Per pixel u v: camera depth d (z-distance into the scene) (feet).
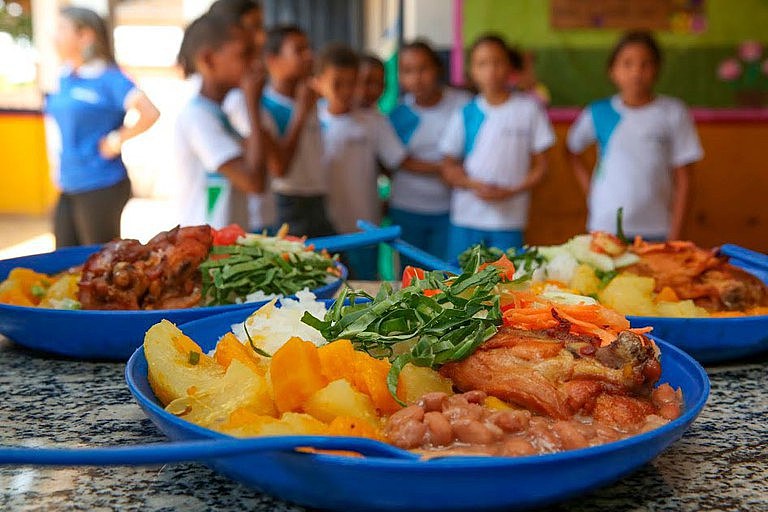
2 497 2.76
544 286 4.38
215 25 9.16
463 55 15.11
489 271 3.34
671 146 11.83
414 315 3.17
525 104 12.12
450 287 3.31
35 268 5.67
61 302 4.67
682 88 15.24
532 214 15.23
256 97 9.48
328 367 2.84
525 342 2.99
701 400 2.77
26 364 4.50
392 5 19.36
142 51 37.73
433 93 13.53
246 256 4.99
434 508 2.24
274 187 12.03
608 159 12.00
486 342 3.03
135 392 2.80
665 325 4.11
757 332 4.16
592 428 2.70
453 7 15.01
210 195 9.48
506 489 2.21
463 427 2.53
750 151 15.43
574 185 15.12
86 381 4.19
